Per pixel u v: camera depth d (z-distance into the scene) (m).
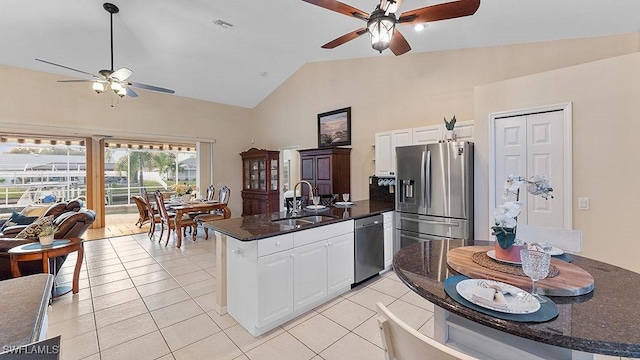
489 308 1.02
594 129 2.51
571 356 1.06
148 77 5.70
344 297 2.86
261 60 5.55
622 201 2.39
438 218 3.34
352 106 5.29
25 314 0.85
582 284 1.17
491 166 3.11
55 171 5.96
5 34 4.05
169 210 5.59
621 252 2.40
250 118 7.83
